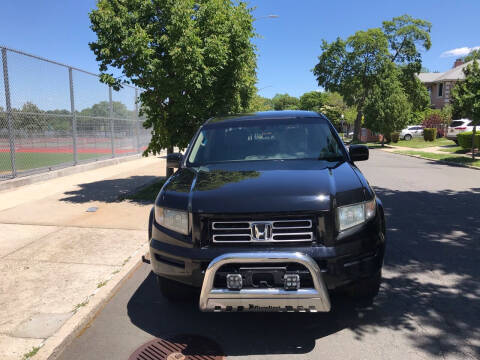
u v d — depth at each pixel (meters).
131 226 6.64
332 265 3.03
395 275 4.54
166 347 3.18
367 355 3.00
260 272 3.02
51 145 12.20
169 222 3.32
